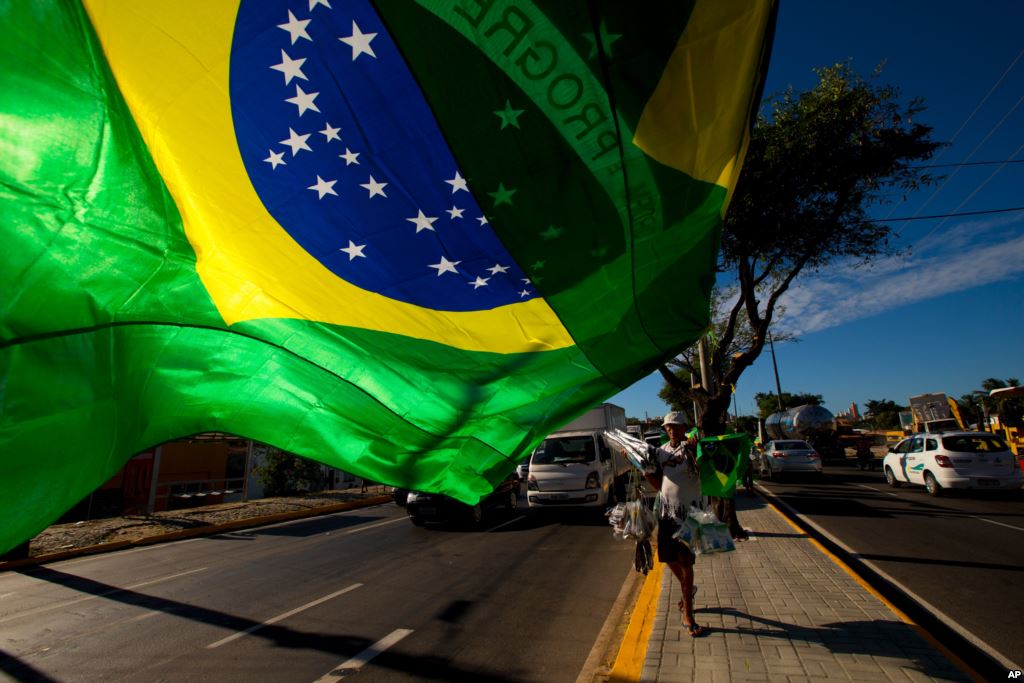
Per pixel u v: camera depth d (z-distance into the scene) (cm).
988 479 1277
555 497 1159
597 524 1102
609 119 186
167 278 190
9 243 154
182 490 1748
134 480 1577
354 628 526
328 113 181
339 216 201
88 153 163
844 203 857
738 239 883
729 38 179
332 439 235
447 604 595
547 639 475
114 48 160
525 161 193
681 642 402
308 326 220
